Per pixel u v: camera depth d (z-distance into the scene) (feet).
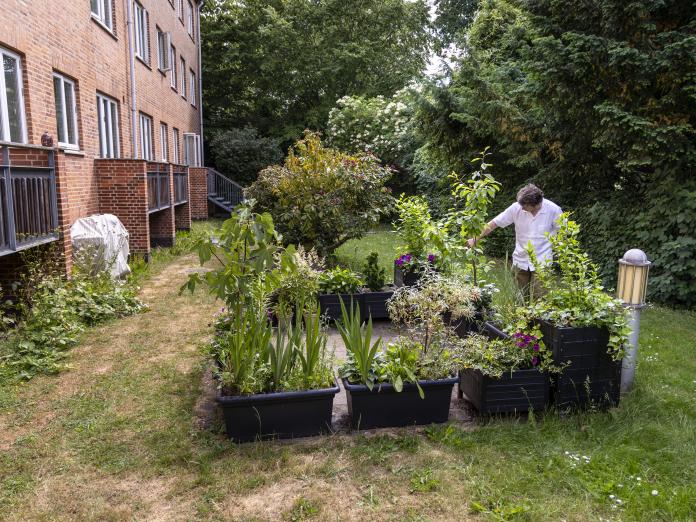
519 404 12.05
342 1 90.53
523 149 33.86
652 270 25.66
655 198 25.45
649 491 9.31
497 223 17.10
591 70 24.88
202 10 93.71
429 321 12.14
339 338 18.48
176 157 66.95
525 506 8.88
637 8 23.86
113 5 40.11
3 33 23.26
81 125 32.55
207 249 11.55
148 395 13.50
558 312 12.50
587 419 11.99
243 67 95.25
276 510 8.87
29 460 10.43
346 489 9.45
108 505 8.99
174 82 64.80
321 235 30.40
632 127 23.79
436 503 9.07
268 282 12.56
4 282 20.85
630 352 13.39
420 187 56.49
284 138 90.07
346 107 73.77
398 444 10.98
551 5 27.04
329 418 11.41
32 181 19.76
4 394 13.53
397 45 97.04
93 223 27.63
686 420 11.95
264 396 10.78
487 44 48.75
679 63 22.77
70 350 17.08
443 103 36.58
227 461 10.28
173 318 21.07
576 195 32.91
